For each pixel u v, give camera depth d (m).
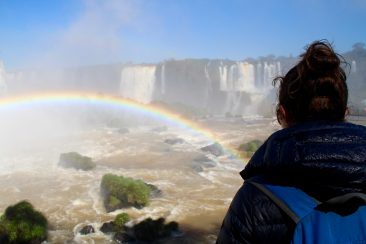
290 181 2.04
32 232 18.03
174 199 25.72
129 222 20.02
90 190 28.47
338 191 1.90
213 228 20.42
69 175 33.56
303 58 2.38
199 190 28.20
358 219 1.91
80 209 23.94
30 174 34.28
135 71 106.00
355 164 1.90
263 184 2.12
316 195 1.96
